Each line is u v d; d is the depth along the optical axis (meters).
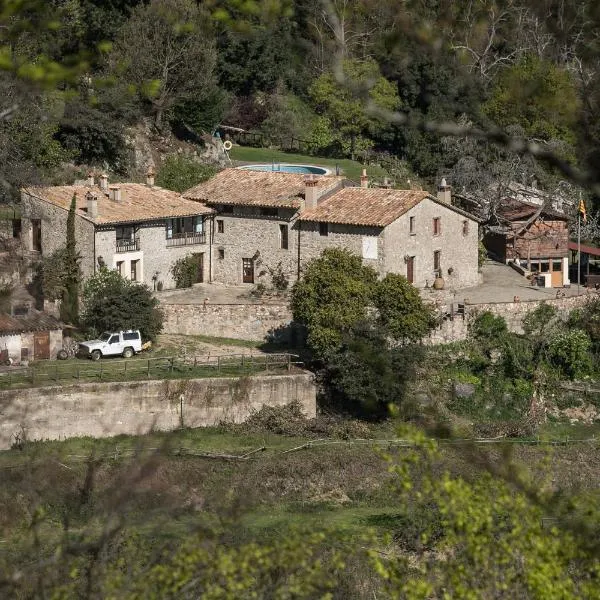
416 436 21.78
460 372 62.59
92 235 64.19
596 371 64.12
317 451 54.12
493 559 21.03
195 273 70.38
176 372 58.16
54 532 31.70
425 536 23.84
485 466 19.41
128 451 50.84
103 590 22.34
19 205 67.44
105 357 60.00
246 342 64.25
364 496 49.28
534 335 65.00
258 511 44.59
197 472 47.91
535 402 61.44
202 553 22.62
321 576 23.25
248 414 57.69
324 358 58.91
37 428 53.62
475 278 71.88
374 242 66.06
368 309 60.38
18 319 59.44
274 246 69.25
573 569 22.28
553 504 20.97
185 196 71.31
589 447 55.69
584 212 75.94
